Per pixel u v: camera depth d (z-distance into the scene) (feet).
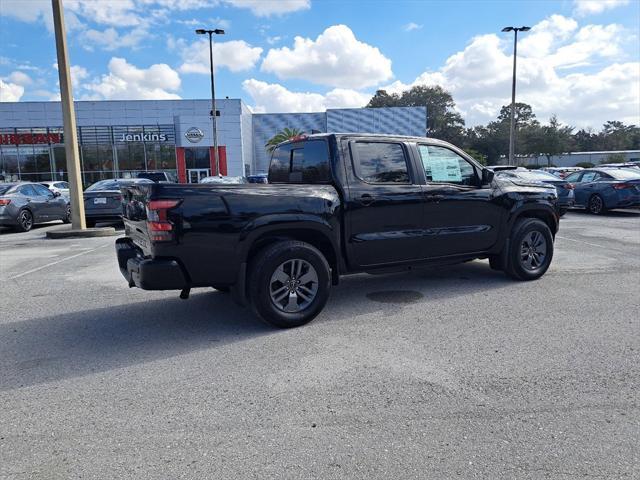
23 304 19.43
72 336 15.49
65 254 31.99
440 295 19.43
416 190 18.13
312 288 16.07
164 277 14.05
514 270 20.99
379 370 12.32
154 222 13.96
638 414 9.92
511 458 8.49
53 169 134.21
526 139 244.42
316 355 13.43
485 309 17.39
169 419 10.08
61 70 40.88
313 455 8.69
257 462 8.52
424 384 11.45
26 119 132.87
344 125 177.58
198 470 8.32
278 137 162.61
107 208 45.37
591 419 9.75
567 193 47.32
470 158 20.02
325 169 17.07
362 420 9.87
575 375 11.79
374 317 16.75
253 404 10.66
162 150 137.49
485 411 10.14
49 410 10.58
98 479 8.14
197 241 14.34
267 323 15.43
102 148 135.23
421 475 8.07
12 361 13.44
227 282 15.06
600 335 14.53
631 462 8.32
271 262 15.03
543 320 16.03
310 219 15.76
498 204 20.25
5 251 33.94
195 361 13.21
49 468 8.47
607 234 36.47
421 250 18.54
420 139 18.81
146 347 14.38
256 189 15.17
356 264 17.28
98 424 9.93
